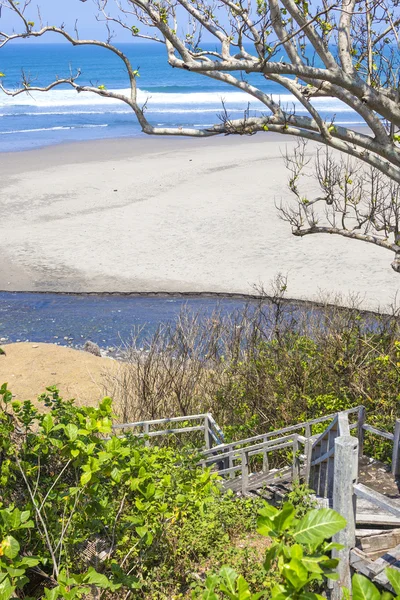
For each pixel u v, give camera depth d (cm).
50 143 4916
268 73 821
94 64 13700
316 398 1124
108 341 1892
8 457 622
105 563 591
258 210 2970
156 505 588
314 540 292
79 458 535
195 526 700
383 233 2645
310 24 814
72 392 1451
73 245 2623
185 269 2395
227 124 874
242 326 1480
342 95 858
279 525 294
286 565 279
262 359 1279
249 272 2344
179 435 1158
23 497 628
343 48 840
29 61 15288
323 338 1309
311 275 2295
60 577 437
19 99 7775
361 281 2230
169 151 4512
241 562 658
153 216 2953
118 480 514
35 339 1925
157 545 652
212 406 1216
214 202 3127
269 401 1177
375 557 605
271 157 4106
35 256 2522
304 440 878
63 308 2131
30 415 713
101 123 6091
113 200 3219
